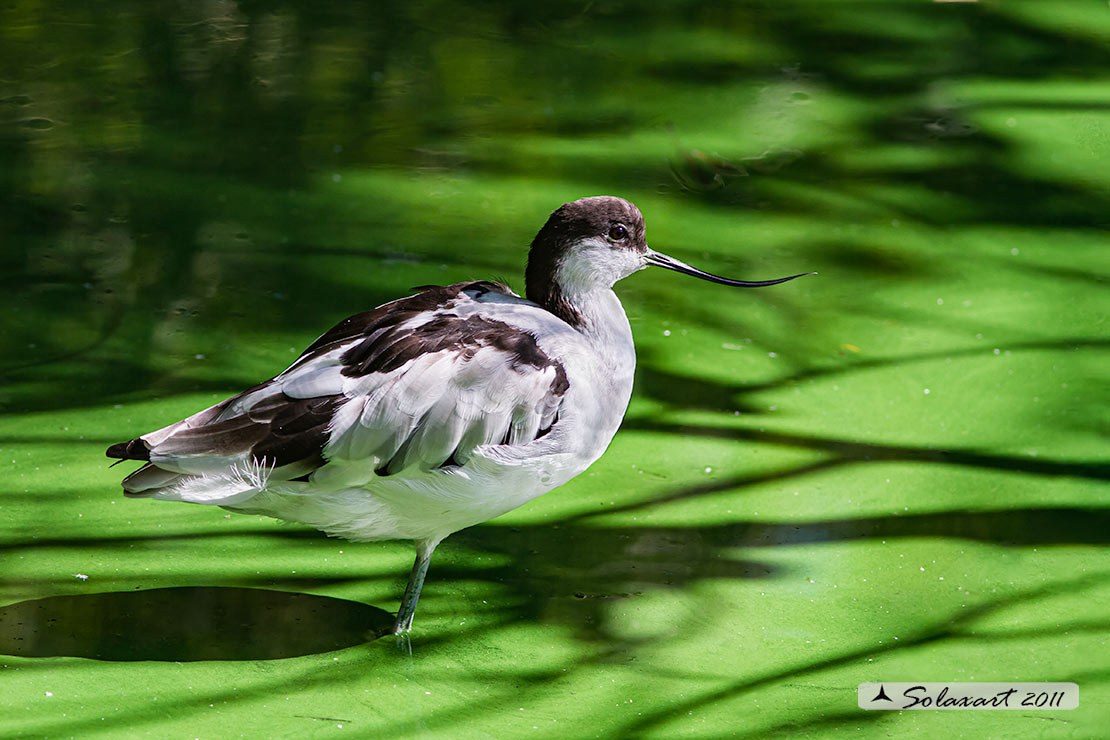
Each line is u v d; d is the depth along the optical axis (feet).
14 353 37.86
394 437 25.25
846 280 45.50
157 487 24.85
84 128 51.44
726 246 47.11
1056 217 50.39
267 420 25.14
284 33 61.31
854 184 52.08
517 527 32.50
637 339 41.39
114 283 41.91
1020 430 36.99
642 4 68.03
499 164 51.49
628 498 33.73
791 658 27.84
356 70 58.29
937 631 28.84
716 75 60.59
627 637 28.35
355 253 44.60
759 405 38.17
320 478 25.26
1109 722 25.88
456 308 27.63
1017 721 25.88
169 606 28.27
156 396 36.27
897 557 31.53
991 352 41.14
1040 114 58.34
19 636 26.81
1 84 54.24
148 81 55.67
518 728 25.25
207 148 50.93
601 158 52.54
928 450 36.06
